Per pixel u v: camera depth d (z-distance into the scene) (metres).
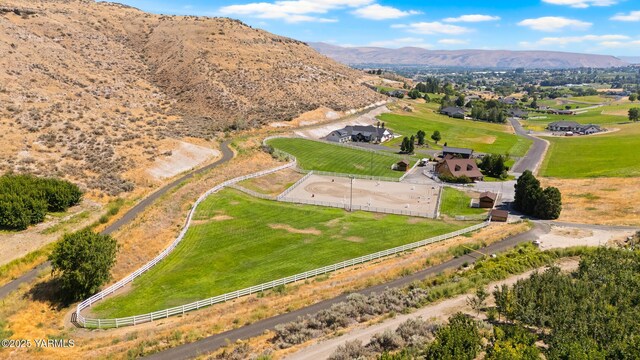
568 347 26.19
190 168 87.12
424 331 31.28
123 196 70.69
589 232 61.41
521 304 32.88
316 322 35.03
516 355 25.33
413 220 68.19
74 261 42.38
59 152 78.50
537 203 69.75
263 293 44.59
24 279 47.25
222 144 103.88
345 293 43.25
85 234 44.19
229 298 43.81
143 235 56.94
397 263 50.41
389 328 33.28
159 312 40.41
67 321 40.03
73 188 65.06
